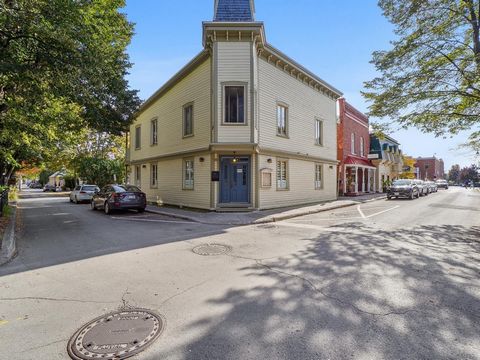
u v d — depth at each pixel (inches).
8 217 482.0
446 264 216.2
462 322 130.8
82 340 119.1
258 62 575.2
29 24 272.1
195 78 624.4
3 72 283.1
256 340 117.5
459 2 387.2
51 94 350.9
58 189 2054.6
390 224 407.5
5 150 460.4
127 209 611.5
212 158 562.6
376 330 124.1
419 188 1005.2
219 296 162.2
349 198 903.7
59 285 183.0
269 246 282.0
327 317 136.0
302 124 711.1
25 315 142.7
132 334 123.1
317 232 352.5
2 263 232.1
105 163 1352.1
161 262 231.5
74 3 305.3
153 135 840.3
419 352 108.3
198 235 344.5
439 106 422.0
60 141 747.4
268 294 163.8
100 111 494.6
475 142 558.3
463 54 403.2
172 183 714.8
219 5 566.6
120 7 486.6
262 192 574.2
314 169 759.7
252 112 545.0
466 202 767.7
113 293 169.0
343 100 992.9
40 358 108.0
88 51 316.8
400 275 192.5
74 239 326.3
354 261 225.0
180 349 112.0
